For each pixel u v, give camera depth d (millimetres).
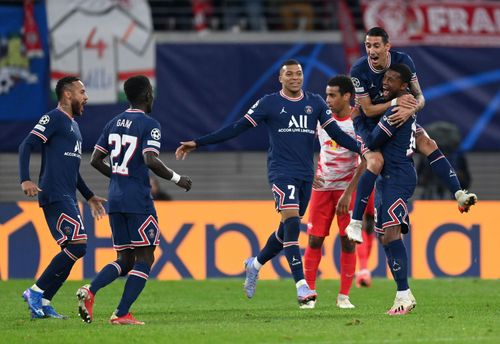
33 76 59969
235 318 32781
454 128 61594
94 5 60344
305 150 34625
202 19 63000
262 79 61219
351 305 37125
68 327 30000
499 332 27938
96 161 31344
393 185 32469
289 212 34125
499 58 62062
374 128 33094
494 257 51469
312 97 35031
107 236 50531
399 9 62062
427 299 40969
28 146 32438
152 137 30250
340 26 61906
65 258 33000
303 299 33531
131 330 28797
